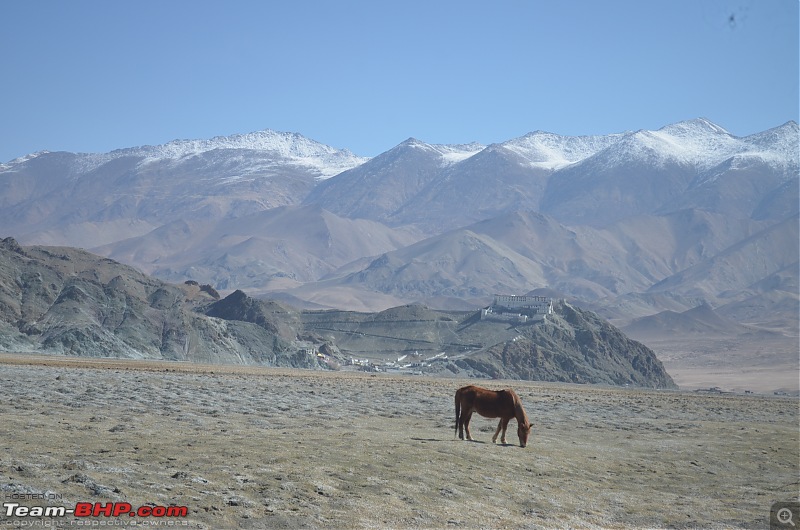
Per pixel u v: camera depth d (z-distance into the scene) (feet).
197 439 118.11
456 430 139.54
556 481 112.78
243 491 87.76
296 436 128.36
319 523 80.64
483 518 90.33
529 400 274.16
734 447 164.35
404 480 100.37
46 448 101.19
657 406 296.92
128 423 136.26
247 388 244.22
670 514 102.47
